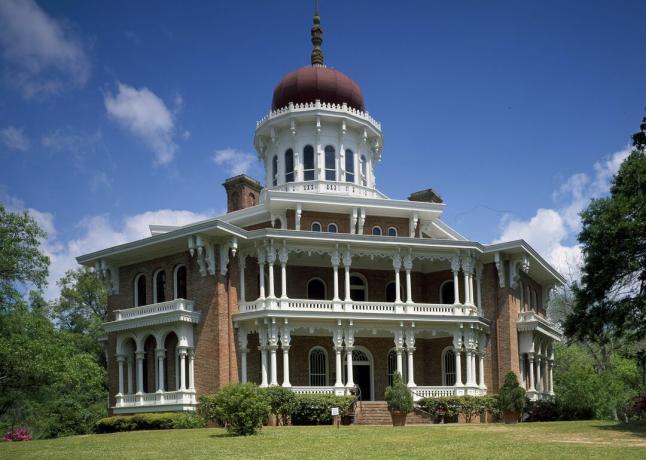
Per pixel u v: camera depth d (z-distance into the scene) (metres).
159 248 43.09
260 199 54.38
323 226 46.62
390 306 43.19
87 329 64.69
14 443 30.05
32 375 38.53
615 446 23.84
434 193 54.00
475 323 43.66
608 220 32.84
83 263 46.22
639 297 33.78
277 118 52.12
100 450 25.20
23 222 41.62
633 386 56.72
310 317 40.97
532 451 22.34
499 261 45.56
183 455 22.48
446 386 42.81
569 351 65.44
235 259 42.34
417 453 22.05
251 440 26.41
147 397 41.06
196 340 40.81
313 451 22.77
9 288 40.75
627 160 34.38
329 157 52.19
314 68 53.66
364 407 40.22
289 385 40.19
